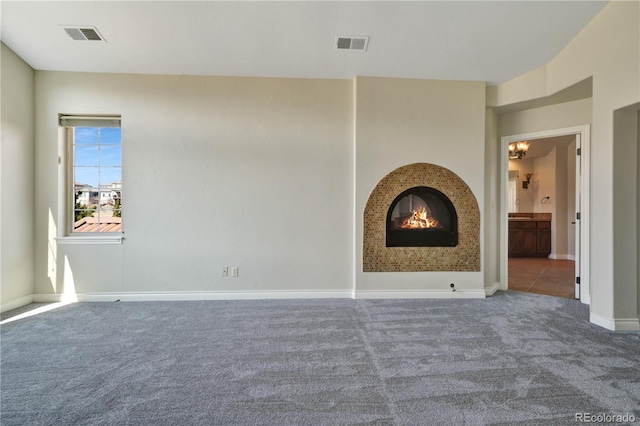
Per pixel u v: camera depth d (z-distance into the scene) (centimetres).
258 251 358
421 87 362
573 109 353
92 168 362
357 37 296
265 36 295
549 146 670
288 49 313
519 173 723
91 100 347
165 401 163
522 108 379
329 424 146
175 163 352
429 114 362
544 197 695
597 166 274
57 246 344
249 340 241
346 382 182
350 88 365
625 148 262
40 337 246
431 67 340
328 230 364
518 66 337
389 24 280
